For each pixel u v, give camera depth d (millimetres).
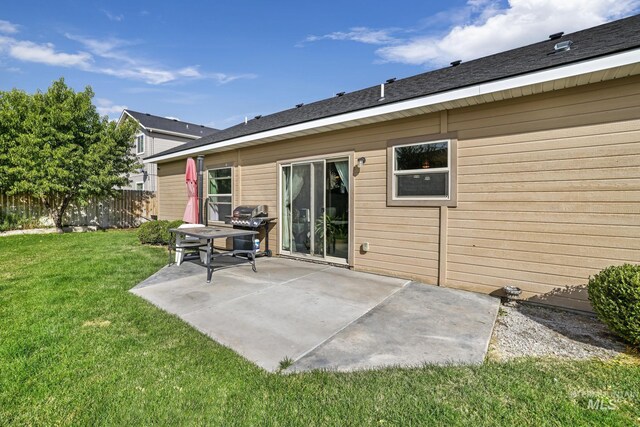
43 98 11070
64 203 11758
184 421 1954
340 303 4066
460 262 4715
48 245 8359
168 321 3457
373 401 2129
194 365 2578
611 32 4383
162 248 8102
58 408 2061
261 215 7242
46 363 2572
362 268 5801
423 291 4590
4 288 4535
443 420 1945
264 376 2432
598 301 2980
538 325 3463
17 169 10117
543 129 4047
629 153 3555
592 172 3756
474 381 2334
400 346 2908
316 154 6484
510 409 2035
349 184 5945
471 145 4586
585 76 3506
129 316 3580
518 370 2477
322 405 2098
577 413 1990
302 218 6828
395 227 5371
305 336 3127
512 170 4273
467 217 4645
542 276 4086
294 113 8641
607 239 3684
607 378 2369
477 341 3004
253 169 7852
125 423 1935
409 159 5191
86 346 2861
